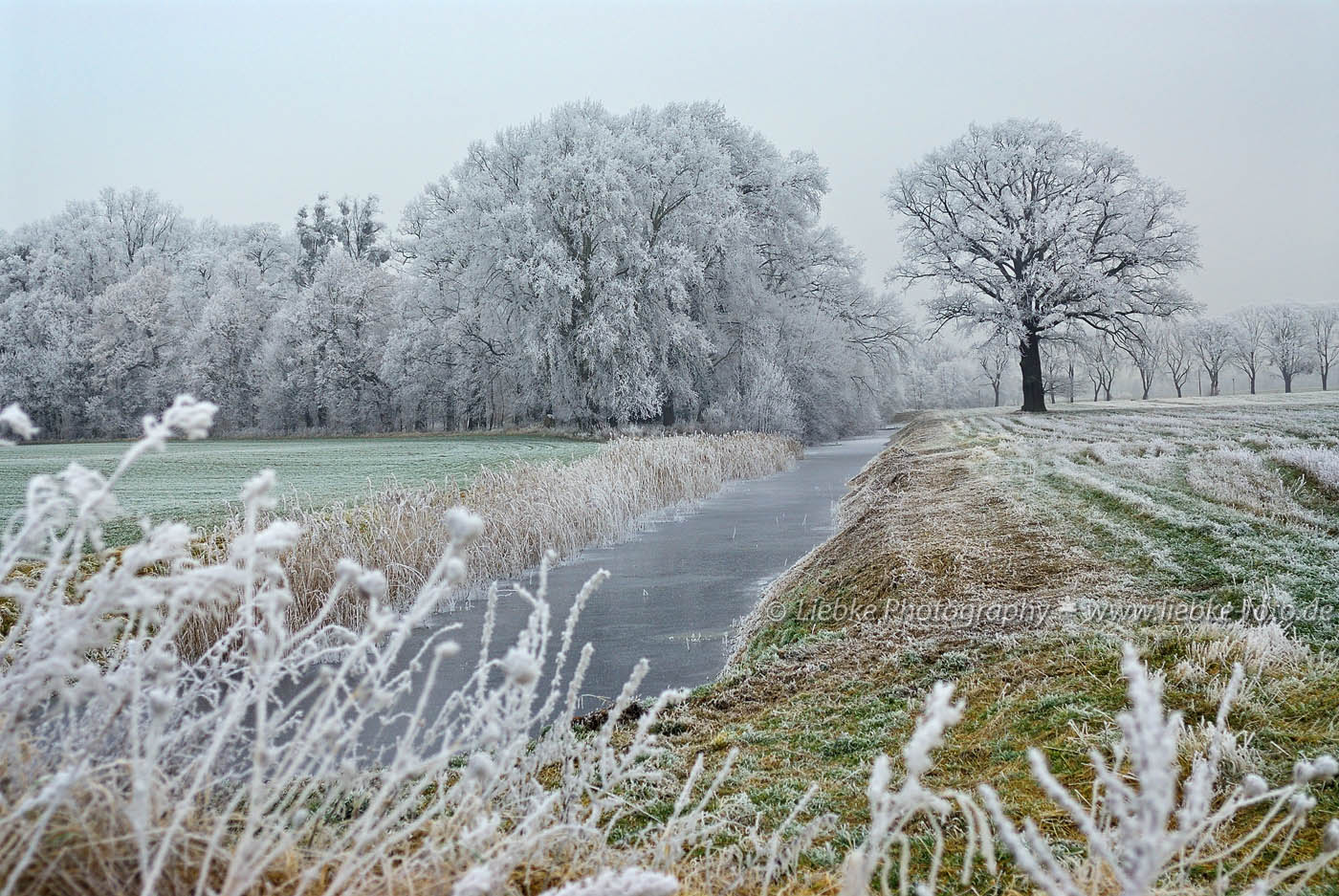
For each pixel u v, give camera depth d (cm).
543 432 4844
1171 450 2050
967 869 175
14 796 182
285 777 183
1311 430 2609
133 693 169
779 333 4972
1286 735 411
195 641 696
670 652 908
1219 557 813
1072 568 854
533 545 1398
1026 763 429
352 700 181
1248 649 521
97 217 7562
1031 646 623
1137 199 4638
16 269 7069
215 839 166
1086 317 4741
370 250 7556
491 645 923
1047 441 2538
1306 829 330
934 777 436
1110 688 508
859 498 2041
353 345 6091
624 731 580
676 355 4519
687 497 2194
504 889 213
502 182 4781
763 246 5184
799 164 5297
